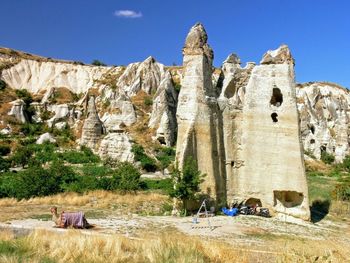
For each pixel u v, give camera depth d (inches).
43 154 2518.5
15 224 831.7
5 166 2050.9
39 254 571.5
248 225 967.6
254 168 1163.9
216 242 702.5
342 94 4643.2
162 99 3297.2
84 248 590.6
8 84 4667.8
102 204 1171.3
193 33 1163.3
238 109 1191.6
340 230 1063.6
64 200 1206.9
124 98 3528.5
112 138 2394.2
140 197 1299.2
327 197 1535.4
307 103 3764.8
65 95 4493.1
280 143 1159.0
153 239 666.2
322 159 3029.0
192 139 1099.9
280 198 1163.9
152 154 2534.5
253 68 1206.9
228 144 1173.7
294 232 952.9
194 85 1132.5
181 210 1067.3
